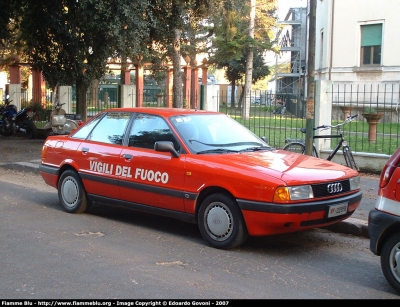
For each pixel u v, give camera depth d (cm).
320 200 582
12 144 1650
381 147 1332
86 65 1800
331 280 518
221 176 595
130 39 1486
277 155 670
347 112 1773
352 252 620
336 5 2550
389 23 2380
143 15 1498
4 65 2683
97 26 1478
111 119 761
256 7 2761
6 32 1784
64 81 1869
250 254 598
